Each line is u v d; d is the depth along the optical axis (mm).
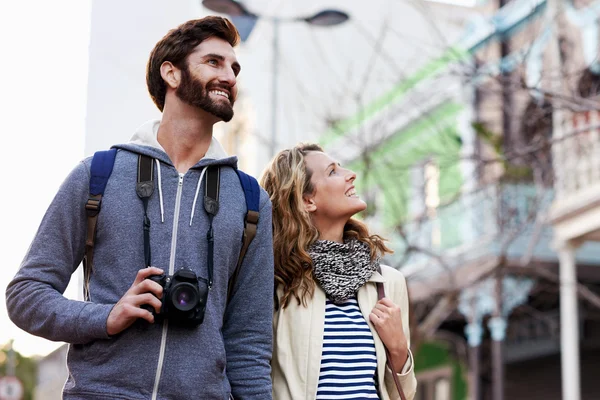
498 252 13367
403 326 4059
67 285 3125
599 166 11945
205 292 2996
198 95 3254
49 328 2953
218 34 3367
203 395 3008
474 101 13312
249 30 14594
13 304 3010
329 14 10672
